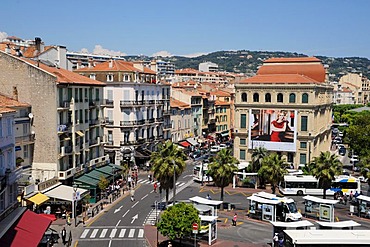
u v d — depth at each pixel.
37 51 88.88
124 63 97.81
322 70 104.69
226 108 155.38
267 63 108.62
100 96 77.69
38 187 54.31
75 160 66.81
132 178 80.94
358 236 38.62
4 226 34.25
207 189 77.38
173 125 114.62
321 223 46.75
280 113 92.00
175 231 41.97
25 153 61.16
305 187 73.62
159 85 102.69
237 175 80.56
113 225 53.25
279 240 43.94
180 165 54.31
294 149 91.19
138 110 93.25
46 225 40.41
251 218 58.06
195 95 128.62
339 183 72.81
